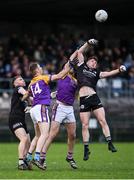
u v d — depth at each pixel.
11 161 32.53
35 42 67.44
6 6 67.12
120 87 57.91
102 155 37.91
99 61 63.88
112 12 69.12
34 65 26.89
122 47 68.56
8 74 59.94
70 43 67.12
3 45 67.62
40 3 66.00
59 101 27.55
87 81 28.55
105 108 56.16
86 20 72.44
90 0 64.94
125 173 25.39
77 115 52.84
